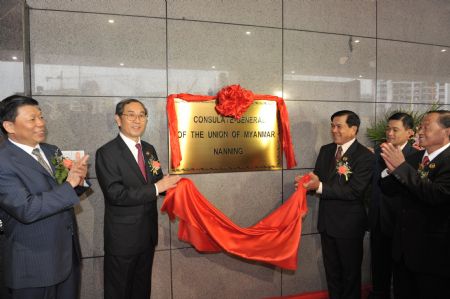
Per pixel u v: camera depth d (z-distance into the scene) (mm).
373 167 2574
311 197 3107
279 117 2969
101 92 2561
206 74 2793
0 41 2141
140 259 2307
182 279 2797
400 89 3395
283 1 2977
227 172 2865
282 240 2527
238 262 2934
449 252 1903
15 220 1747
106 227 2201
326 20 3113
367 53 3262
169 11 2684
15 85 2166
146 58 2646
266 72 2951
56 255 1808
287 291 3078
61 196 1729
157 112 2686
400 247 2152
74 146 2518
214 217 2504
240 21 2863
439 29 3521
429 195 1831
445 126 1951
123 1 2580
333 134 2668
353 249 2588
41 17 2424
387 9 3320
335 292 2717
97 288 2600
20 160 1748
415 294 2227
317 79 3105
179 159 2678
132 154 2234
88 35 2521
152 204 2301
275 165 2986
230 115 2791
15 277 1721
